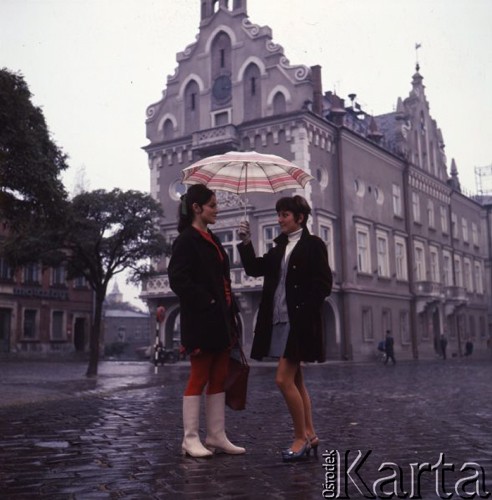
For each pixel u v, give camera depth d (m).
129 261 18.56
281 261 4.90
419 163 41.22
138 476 4.20
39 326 39.44
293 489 3.80
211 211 5.09
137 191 18.19
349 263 31.48
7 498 3.65
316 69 30.89
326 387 13.37
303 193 29.02
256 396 11.24
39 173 12.84
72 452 5.19
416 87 42.88
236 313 5.20
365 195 33.84
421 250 39.84
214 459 4.79
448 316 43.59
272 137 30.03
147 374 19.48
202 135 31.05
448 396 10.93
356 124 37.88
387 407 9.05
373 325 32.97
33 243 17.02
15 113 12.44
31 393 11.66
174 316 32.09
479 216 52.03
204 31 33.34
